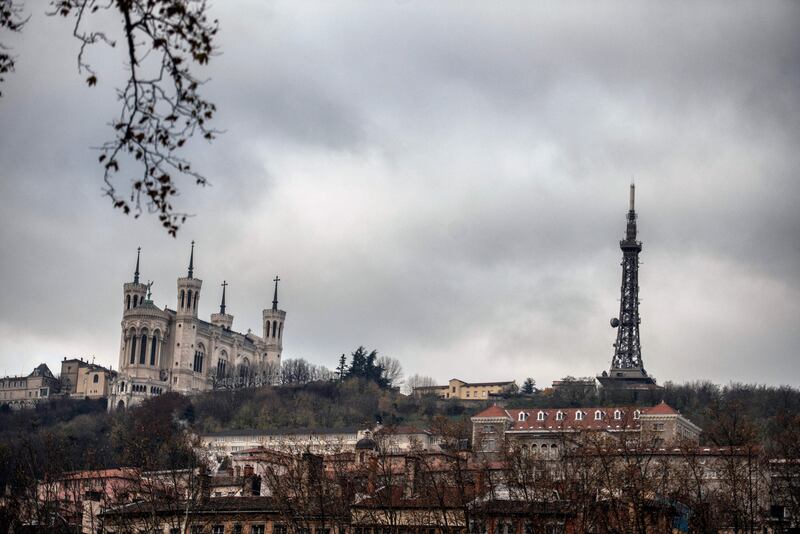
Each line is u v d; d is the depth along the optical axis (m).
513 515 182.00
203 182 57.47
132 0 54.19
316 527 194.38
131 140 55.44
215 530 199.00
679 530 188.88
